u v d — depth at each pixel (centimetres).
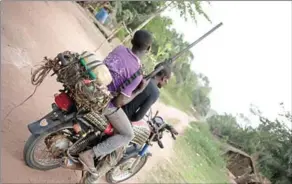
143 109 426
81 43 1038
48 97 577
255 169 1608
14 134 443
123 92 382
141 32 389
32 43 702
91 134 416
